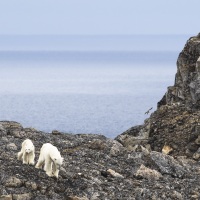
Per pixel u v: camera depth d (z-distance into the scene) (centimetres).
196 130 12162
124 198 7588
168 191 8138
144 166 8912
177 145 12175
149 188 8225
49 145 7669
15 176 7312
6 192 6969
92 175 8369
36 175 7494
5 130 10556
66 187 7412
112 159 9475
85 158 9381
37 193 7156
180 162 10044
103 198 7469
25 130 10944
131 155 9756
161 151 12238
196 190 8500
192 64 15412
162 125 12788
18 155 8231
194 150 11919
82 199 7225
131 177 8775
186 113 13050
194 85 14362
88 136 11281
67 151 9725
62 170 8012
